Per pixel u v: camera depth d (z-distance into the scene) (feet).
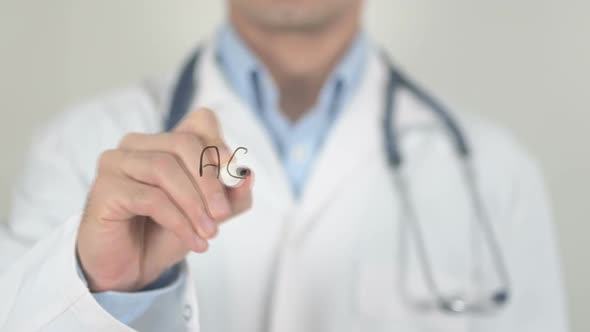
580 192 4.20
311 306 2.95
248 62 3.09
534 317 3.11
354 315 2.97
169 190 1.97
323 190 3.03
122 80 4.28
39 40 4.28
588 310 4.23
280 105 3.13
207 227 1.94
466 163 3.16
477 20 4.16
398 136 3.19
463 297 3.02
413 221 3.06
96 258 2.13
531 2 4.15
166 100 3.20
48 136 3.20
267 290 2.95
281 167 3.01
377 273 3.00
